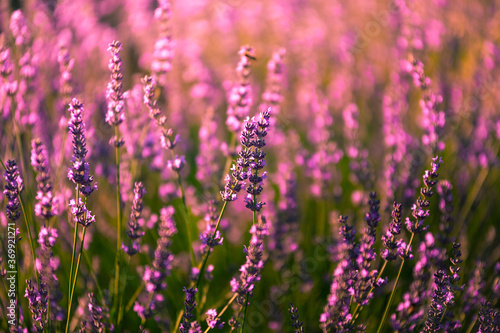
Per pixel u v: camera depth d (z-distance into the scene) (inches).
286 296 26.4
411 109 31.0
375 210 22.6
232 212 28.2
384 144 29.9
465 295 24.3
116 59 22.8
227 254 27.6
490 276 25.7
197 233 28.7
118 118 23.1
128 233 23.2
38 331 22.5
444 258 23.9
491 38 31.0
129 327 26.1
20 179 21.9
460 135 29.2
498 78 29.3
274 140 31.0
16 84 24.4
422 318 23.7
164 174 28.7
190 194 28.6
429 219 27.0
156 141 28.2
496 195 29.1
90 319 23.9
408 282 25.7
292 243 26.9
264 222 22.3
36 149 22.2
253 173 21.8
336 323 22.6
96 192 27.8
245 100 25.3
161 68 25.7
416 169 26.9
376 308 25.5
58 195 24.8
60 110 26.7
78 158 21.7
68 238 25.7
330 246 27.2
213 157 28.2
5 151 26.4
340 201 29.2
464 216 27.6
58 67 28.4
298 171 30.5
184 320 22.4
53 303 23.8
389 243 22.1
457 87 30.0
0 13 28.6
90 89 29.2
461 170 28.8
